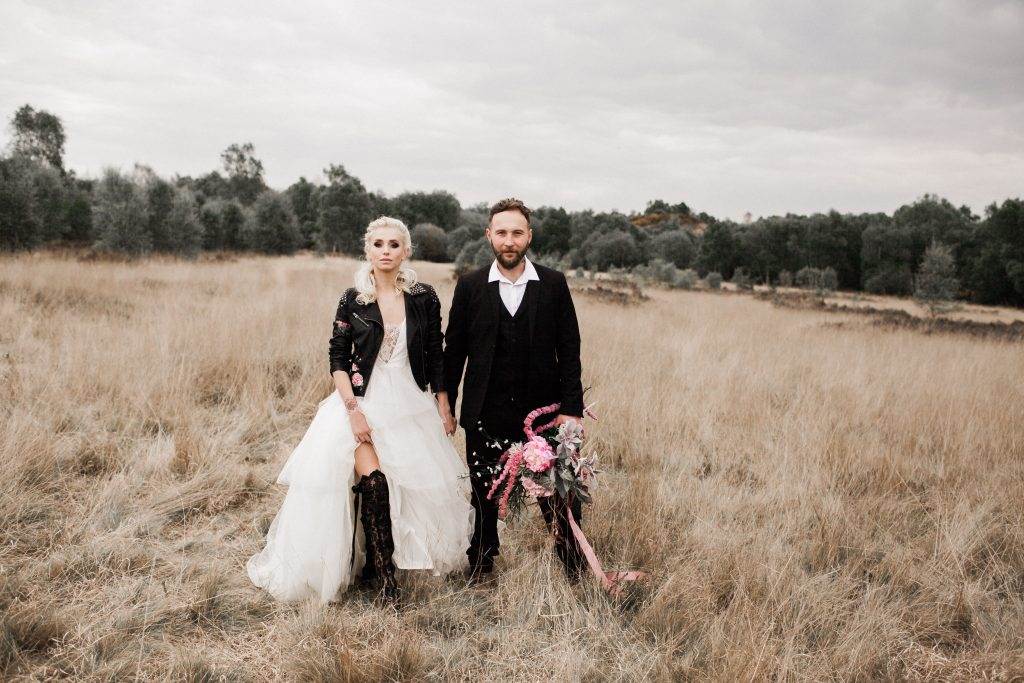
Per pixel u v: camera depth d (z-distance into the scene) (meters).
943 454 5.00
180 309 9.12
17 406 4.62
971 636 2.83
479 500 3.11
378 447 2.98
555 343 3.04
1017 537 3.58
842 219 71.00
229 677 2.38
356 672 2.33
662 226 100.19
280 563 2.89
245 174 96.56
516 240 2.89
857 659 2.53
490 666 2.51
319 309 9.96
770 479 4.42
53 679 2.26
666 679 2.42
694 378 7.12
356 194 63.12
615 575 3.04
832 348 10.54
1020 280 52.19
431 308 3.15
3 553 3.02
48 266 14.38
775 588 2.91
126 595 2.77
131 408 4.96
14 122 55.16
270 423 5.12
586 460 2.91
